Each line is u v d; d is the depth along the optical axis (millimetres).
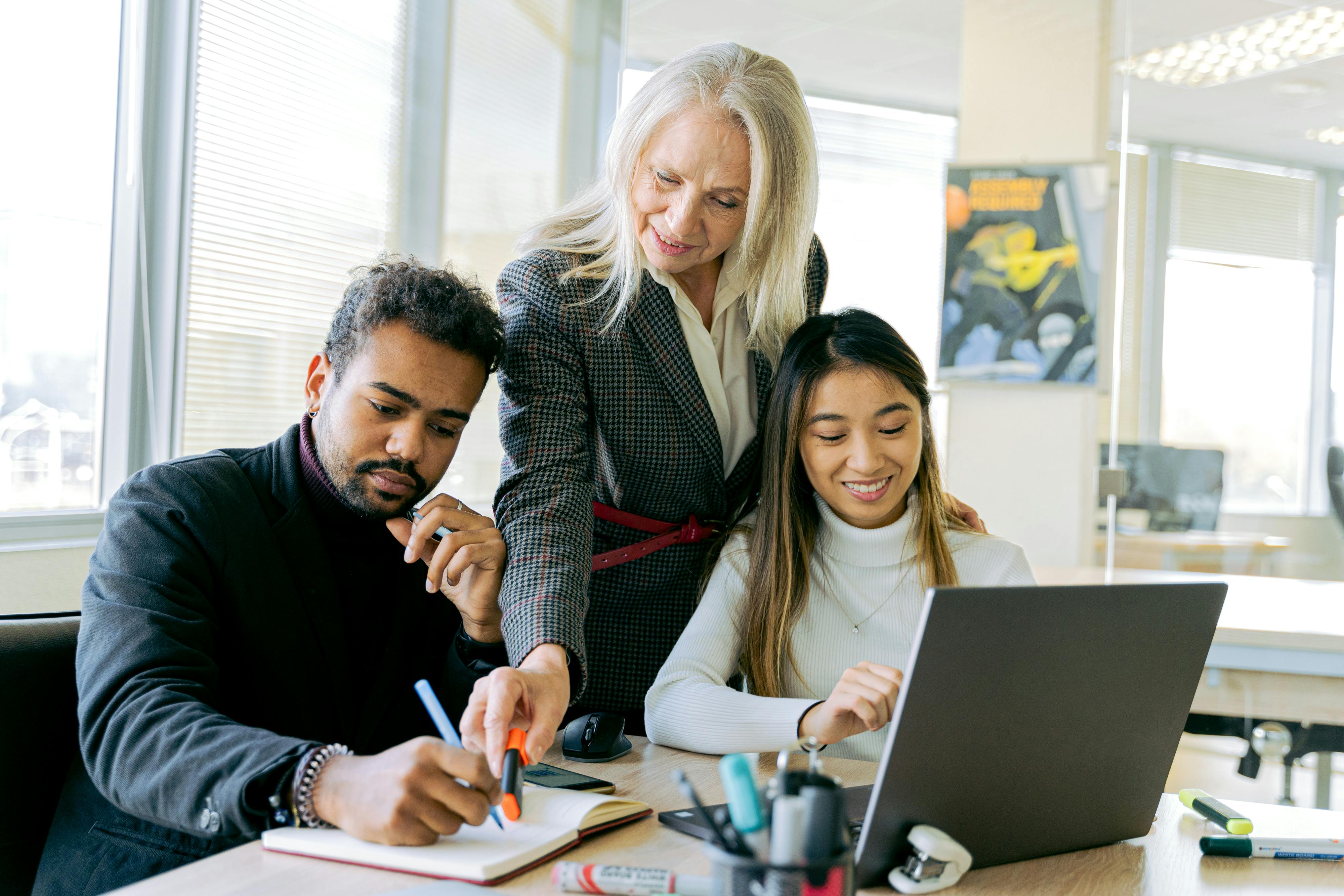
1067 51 3158
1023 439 3195
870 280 4871
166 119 2289
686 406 1312
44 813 1036
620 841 816
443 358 1062
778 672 1305
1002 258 3186
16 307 2018
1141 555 3121
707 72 1222
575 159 3898
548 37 3793
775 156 1248
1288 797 2107
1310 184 3064
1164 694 857
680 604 1405
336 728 1122
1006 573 1349
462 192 3340
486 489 3533
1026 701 775
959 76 4492
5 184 1988
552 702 914
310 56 2699
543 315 1266
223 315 2467
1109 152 3139
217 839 945
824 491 1319
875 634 1311
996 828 803
